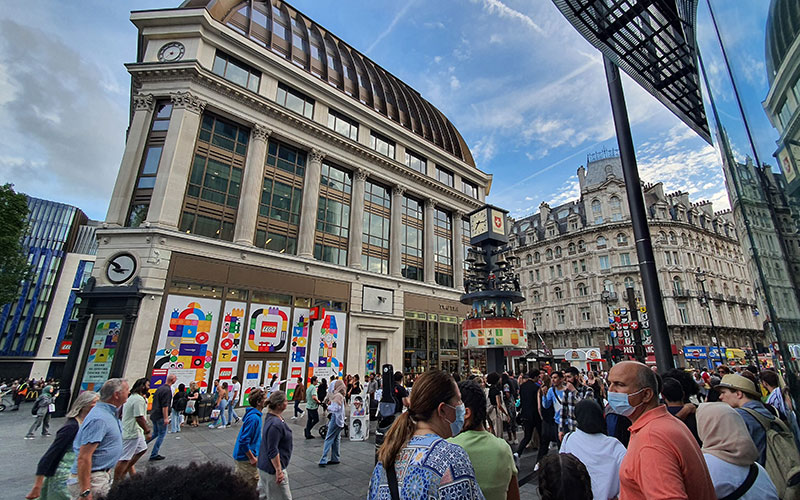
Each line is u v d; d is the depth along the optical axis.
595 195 50.53
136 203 17.72
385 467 1.79
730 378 3.47
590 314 46.66
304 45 26.31
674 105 5.77
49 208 59.66
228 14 22.69
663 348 4.91
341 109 25.77
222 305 17.89
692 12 2.89
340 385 8.40
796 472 2.23
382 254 26.78
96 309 15.85
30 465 7.83
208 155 19.67
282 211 22.00
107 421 4.02
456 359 28.28
